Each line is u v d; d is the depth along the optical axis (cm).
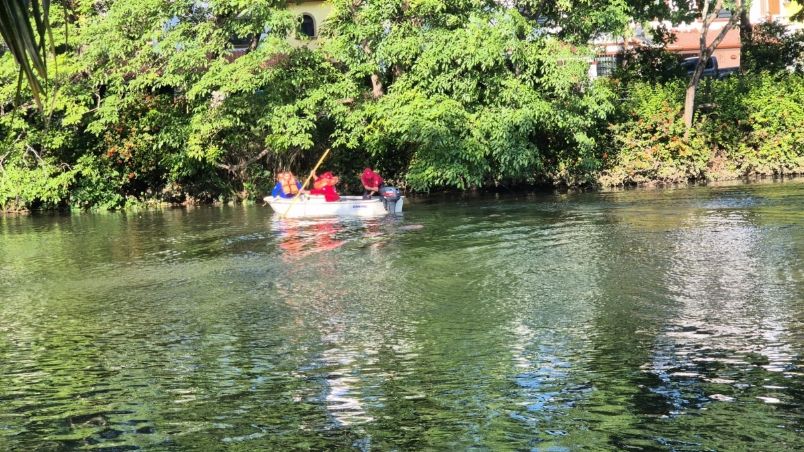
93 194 2816
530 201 2536
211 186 2933
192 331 1048
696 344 919
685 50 3969
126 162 2839
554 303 1142
